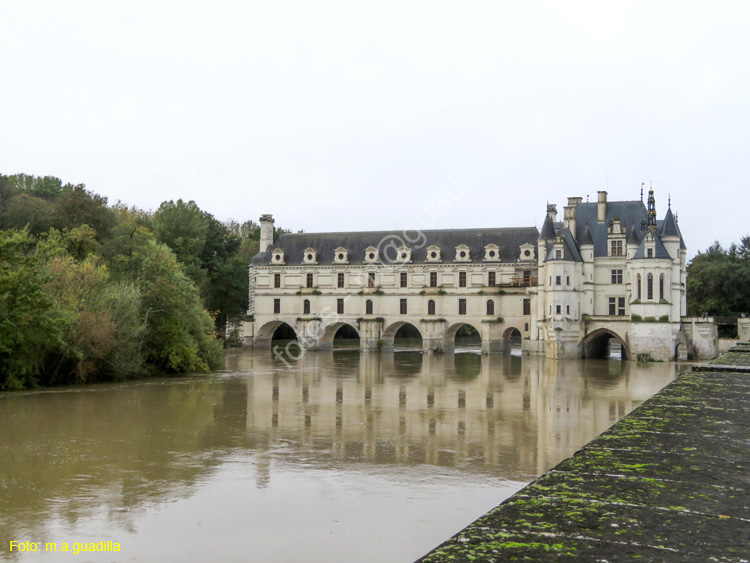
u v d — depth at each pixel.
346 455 32.16
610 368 80.31
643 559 4.44
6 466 29.56
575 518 5.20
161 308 69.75
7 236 53.84
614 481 6.25
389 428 39.41
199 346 75.19
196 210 120.50
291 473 28.59
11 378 54.47
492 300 112.25
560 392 56.94
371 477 28.00
